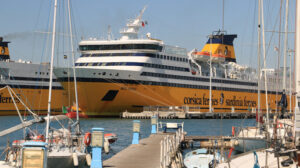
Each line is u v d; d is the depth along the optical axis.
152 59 92.50
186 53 103.19
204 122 84.44
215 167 20.31
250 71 124.69
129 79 88.25
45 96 100.62
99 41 91.81
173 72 98.88
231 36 120.19
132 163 25.34
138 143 35.41
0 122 73.12
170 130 51.41
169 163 26.78
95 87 84.44
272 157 20.20
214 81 111.88
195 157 28.25
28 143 16.92
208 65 114.38
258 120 36.19
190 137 42.53
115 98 88.19
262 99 119.12
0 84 93.19
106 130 60.12
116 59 90.56
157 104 96.38
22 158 16.84
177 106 100.38
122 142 45.44
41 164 16.88
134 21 94.06
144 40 89.81
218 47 116.31
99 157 23.70
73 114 75.50
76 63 93.50
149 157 27.73
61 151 24.19
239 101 119.25
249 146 32.62
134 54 90.62
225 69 116.88
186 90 103.06
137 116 90.44
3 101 93.94
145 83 91.31
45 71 100.75
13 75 95.19
